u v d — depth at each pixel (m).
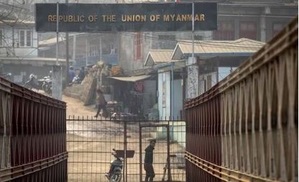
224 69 51.69
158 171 40.62
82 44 86.50
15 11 73.31
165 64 57.31
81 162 38.25
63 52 86.50
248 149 13.21
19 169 18.23
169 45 69.06
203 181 25.62
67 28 47.03
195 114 29.55
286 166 9.54
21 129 18.58
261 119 11.34
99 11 47.22
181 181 35.06
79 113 62.75
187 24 47.12
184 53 51.25
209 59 51.91
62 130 31.30
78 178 38.75
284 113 9.53
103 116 60.84
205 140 24.53
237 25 67.56
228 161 17.42
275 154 10.37
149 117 61.34
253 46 53.88
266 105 11.13
